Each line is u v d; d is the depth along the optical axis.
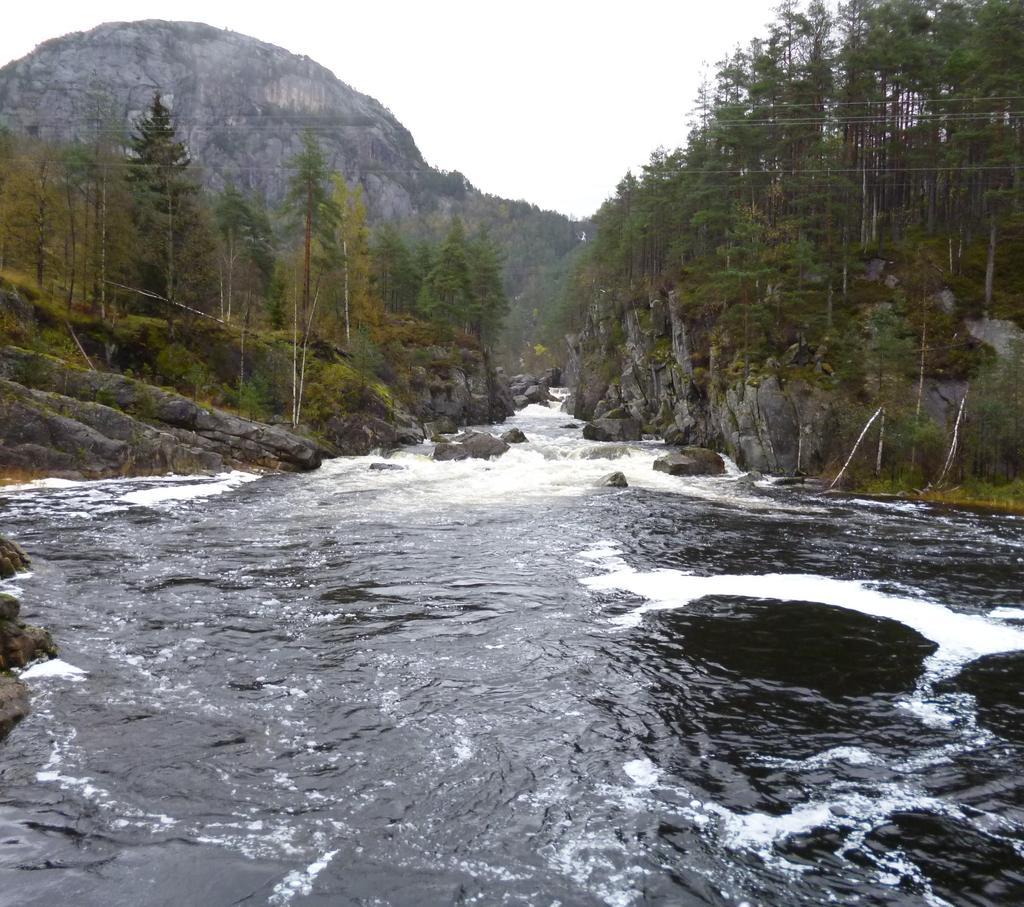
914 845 7.56
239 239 70.75
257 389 44.78
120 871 6.93
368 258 71.25
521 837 7.61
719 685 11.59
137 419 34.94
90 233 46.38
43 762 8.82
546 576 17.88
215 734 9.66
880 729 10.16
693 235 66.69
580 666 12.27
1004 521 26.89
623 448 43.56
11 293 39.47
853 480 35.66
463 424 74.12
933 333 41.75
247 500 28.31
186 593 15.88
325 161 52.47
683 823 7.90
